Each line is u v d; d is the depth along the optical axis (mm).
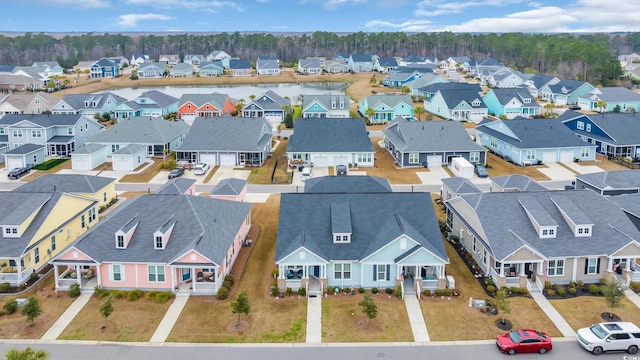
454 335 33312
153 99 119812
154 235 39312
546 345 31141
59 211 45812
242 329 34031
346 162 78438
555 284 40000
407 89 149875
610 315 35531
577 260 40000
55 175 56906
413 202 43688
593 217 42719
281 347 32062
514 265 41281
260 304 37312
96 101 119500
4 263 41562
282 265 38875
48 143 83812
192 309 36625
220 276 39594
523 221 42125
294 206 43344
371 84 175875
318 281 40375
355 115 119750
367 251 39594
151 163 80562
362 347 32031
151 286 39062
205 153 79250
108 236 40469
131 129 86000
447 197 57594
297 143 79375
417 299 38094
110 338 32906
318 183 53094
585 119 87562
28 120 84062
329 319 35312
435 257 38500
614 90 128250
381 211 42906
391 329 34062
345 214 41938
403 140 80312
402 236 38750
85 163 76188
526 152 77875
